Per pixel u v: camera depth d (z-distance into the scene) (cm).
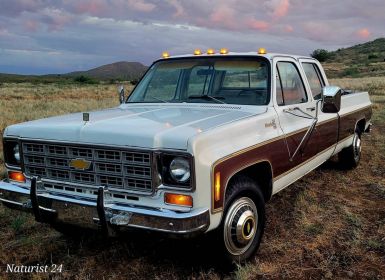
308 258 404
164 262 398
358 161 721
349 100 655
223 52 488
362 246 427
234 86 458
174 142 313
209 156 322
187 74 488
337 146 617
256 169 409
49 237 451
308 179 666
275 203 557
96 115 411
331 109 462
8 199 385
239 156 354
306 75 534
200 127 342
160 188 319
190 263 395
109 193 338
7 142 391
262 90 443
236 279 362
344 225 481
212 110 427
